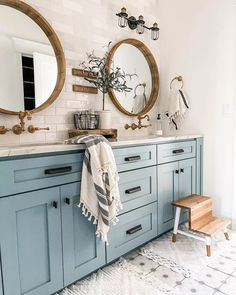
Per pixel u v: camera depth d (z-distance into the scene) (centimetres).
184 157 219
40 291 127
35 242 124
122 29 228
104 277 158
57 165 131
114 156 158
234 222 221
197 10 234
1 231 111
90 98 205
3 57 156
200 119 240
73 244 140
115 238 164
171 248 191
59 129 186
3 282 113
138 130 252
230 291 143
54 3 179
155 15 261
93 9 204
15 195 115
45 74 175
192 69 242
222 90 224
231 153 222
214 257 177
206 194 241
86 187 140
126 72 235
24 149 116
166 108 265
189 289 145
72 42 191
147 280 154
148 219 189
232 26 213
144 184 183
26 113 158
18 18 162
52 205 129
